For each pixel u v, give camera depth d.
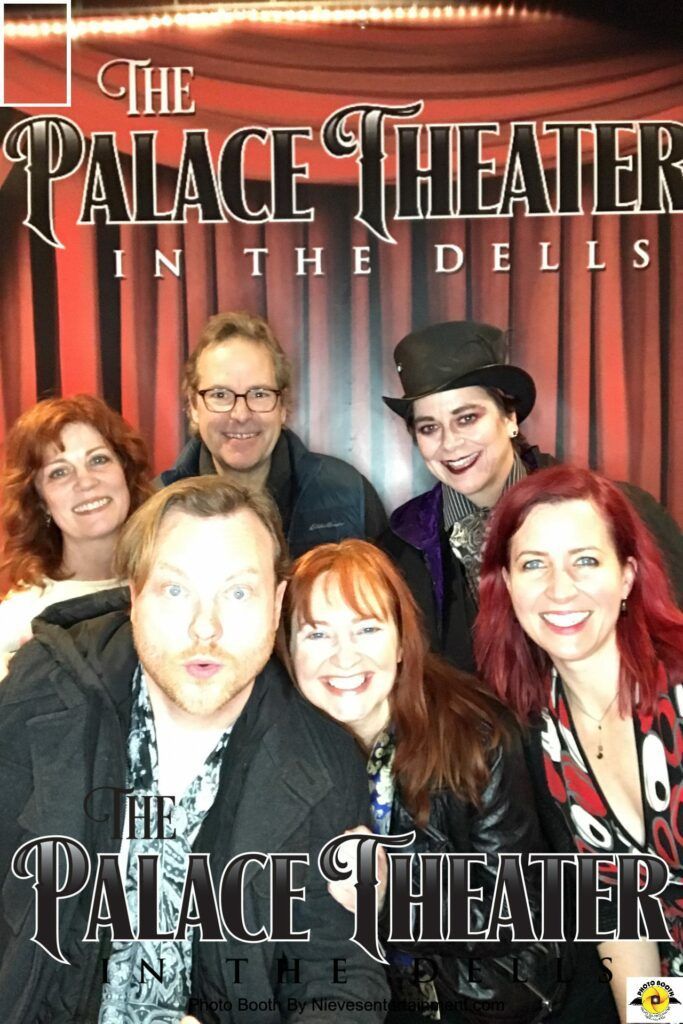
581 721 1.79
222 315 2.29
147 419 2.37
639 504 2.14
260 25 2.29
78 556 2.16
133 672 1.66
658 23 2.28
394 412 2.34
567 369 2.33
